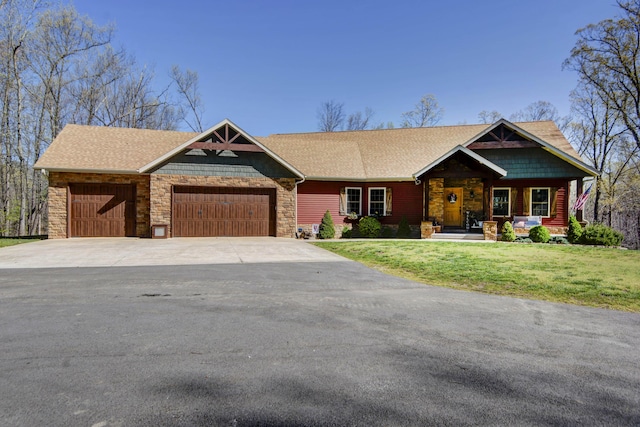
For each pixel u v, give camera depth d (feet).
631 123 79.30
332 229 56.24
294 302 18.24
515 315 16.49
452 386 9.96
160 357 11.58
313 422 8.16
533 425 8.18
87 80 88.38
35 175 74.38
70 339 13.00
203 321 15.15
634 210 87.35
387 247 40.52
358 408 8.78
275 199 53.52
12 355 11.60
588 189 54.54
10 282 22.15
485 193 53.57
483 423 8.21
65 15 76.95
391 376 10.50
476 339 13.52
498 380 10.34
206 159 51.08
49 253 34.73
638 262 30.48
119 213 50.47
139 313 16.11
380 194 60.85
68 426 7.83
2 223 68.90
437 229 55.98
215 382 9.98
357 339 13.39
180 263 29.78
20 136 69.72
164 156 48.49
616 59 74.28
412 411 8.68
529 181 55.57
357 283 22.84
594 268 27.73
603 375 10.75
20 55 70.18
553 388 9.93
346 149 67.15
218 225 51.75
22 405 8.67
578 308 17.67
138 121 100.17
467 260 31.50
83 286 21.24
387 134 71.61
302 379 10.23
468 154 49.70
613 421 8.40
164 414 8.38
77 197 49.19
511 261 30.96
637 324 15.37
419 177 54.60
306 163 60.75
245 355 11.84
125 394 9.27
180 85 110.63
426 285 22.49
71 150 51.01
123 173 49.73
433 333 14.10
